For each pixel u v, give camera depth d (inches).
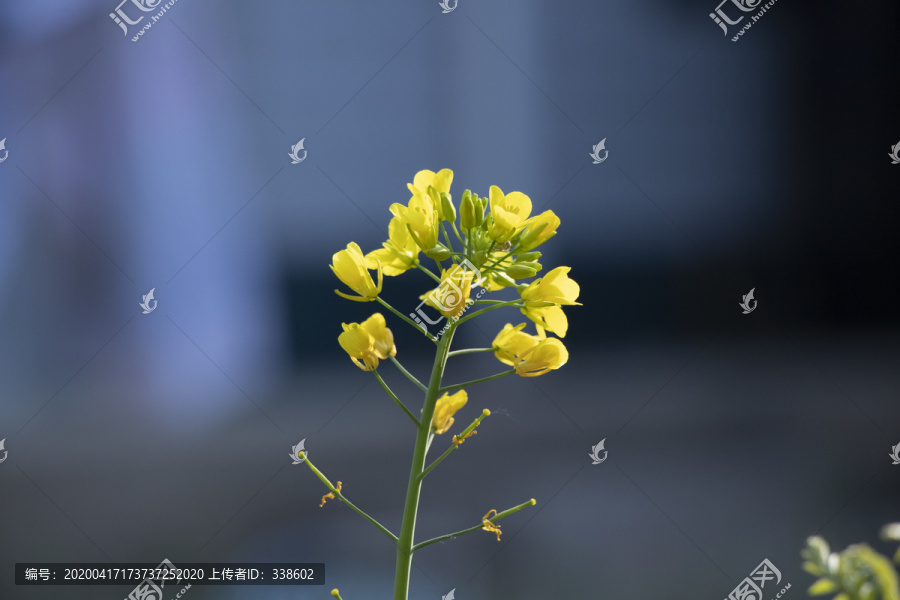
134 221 76.5
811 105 93.7
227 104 80.9
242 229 80.7
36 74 74.8
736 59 92.4
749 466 61.8
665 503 55.0
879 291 93.9
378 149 85.6
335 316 83.5
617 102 90.7
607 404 77.0
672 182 92.3
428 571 45.7
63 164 75.4
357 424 71.8
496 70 87.3
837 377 81.4
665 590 42.3
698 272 92.6
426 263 84.0
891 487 56.0
